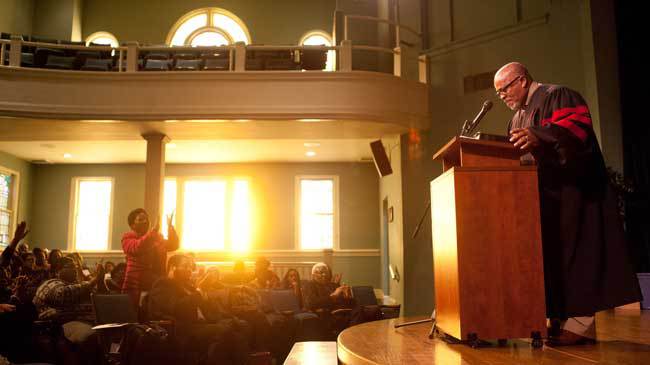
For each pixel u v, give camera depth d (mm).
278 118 8180
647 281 4328
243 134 9133
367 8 10602
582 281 1871
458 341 1872
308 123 8477
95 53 9094
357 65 10297
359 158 11984
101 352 5090
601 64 7035
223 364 5645
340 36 10281
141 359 5039
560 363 1477
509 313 1743
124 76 8234
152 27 12547
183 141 10328
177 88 8250
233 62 8719
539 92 2066
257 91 8227
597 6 7188
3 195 11523
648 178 6336
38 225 12328
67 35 12117
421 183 8719
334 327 6891
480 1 8602
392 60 9641
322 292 7266
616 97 6941
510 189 1797
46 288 5266
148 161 8984
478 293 1748
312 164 12375
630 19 6641
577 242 1901
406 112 8547
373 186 12305
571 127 1850
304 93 8219
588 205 1933
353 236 12117
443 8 9016
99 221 12375
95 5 12609
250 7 12656
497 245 1770
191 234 12227
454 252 1788
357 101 8242
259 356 6039
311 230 12234
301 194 12344
